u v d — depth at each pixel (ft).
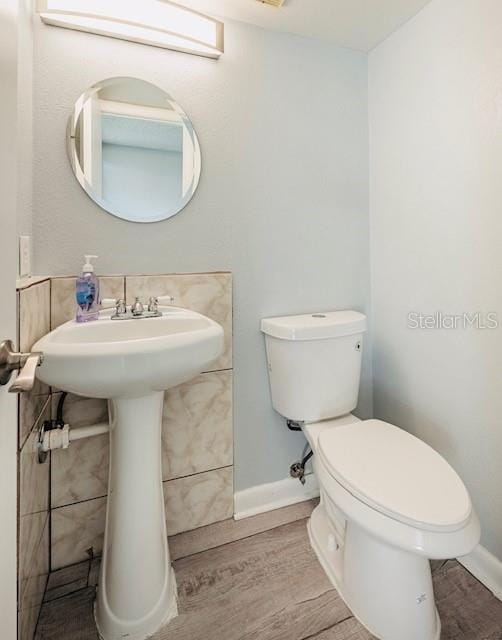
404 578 3.14
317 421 4.56
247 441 4.89
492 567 3.75
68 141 3.83
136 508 3.32
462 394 4.08
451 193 4.09
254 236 4.74
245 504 4.90
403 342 4.90
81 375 2.55
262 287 4.83
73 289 3.86
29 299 2.91
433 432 4.48
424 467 3.30
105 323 3.50
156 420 3.43
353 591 3.49
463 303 4.02
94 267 3.99
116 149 4.03
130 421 3.27
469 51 3.81
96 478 4.11
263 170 4.74
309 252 5.07
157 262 4.26
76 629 3.35
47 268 3.79
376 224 5.29
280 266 4.91
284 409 4.61
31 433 3.07
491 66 3.60
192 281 4.41
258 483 4.99
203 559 4.14
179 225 4.34
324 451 3.60
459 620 3.37
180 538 4.47
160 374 2.75
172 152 4.26
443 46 4.10
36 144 3.71
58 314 3.81
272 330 4.55
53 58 3.75
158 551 3.46
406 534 2.73
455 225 4.07
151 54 4.13
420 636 3.10
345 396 4.67
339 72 5.12
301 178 4.97
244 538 4.48
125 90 4.04
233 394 4.76
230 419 4.74
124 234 4.10
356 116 5.26
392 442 3.74
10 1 1.71
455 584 3.76
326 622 3.38
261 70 4.66
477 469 3.93
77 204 3.90
